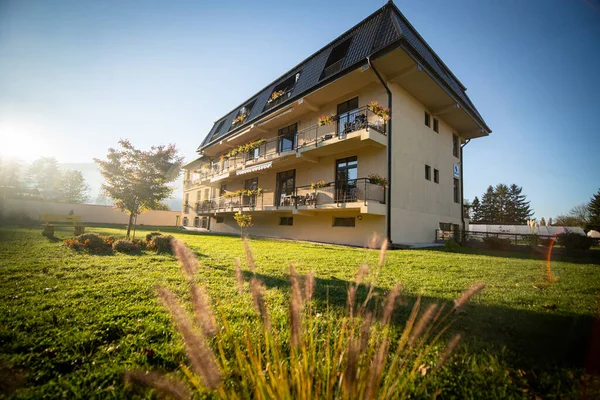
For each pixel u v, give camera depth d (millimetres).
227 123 22156
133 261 5297
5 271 4148
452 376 1715
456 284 4016
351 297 1324
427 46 12883
